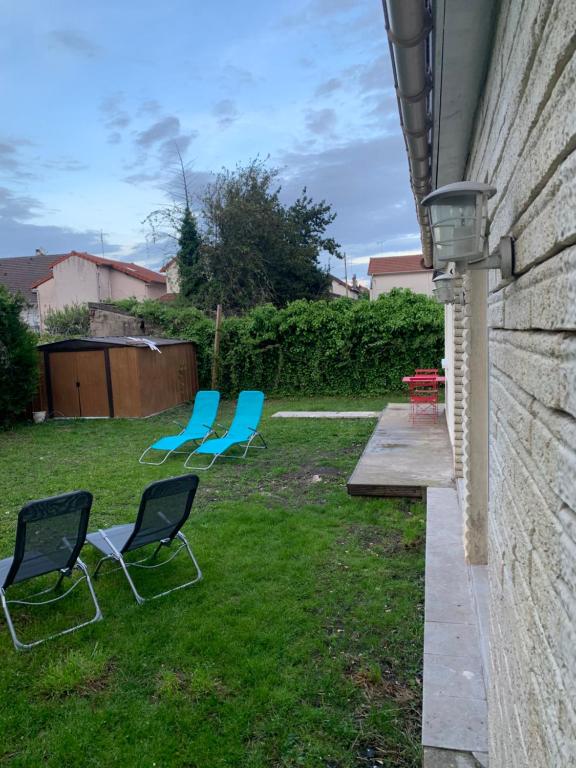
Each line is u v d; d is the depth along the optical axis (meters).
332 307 13.81
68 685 2.72
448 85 2.14
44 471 7.26
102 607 3.51
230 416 11.54
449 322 8.31
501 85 1.56
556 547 0.85
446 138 2.78
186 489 3.77
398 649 2.96
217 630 3.18
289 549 4.30
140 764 2.22
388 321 13.04
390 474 5.92
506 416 1.49
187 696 2.62
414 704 2.52
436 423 9.18
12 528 5.10
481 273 3.46
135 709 2.55
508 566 1.43
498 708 1.62
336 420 10.46
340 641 3.05
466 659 2.69
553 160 0.84
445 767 2.04
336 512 5.16
